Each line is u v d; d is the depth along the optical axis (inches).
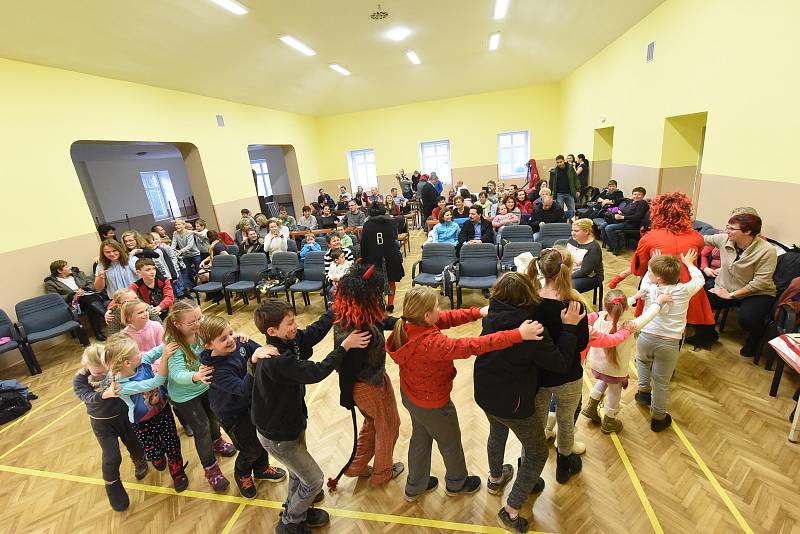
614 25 251.9
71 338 203.5
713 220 171.0
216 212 318.0
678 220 109.7
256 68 298.2
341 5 226.8
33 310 177.6
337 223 322.0
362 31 271.4
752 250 119.3
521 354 63.0
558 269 68.8
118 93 233.5
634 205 232.5
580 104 363.3
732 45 152.9
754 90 141.7
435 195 348.5
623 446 95.6
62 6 163.2
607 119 296.7
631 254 243.4
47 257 193.5
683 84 189.8
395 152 498.6
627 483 85.6
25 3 153.9
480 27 292.0
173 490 97.3
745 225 116.6
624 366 92.0
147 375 87.6
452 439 78.4
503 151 475.5
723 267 128.5
